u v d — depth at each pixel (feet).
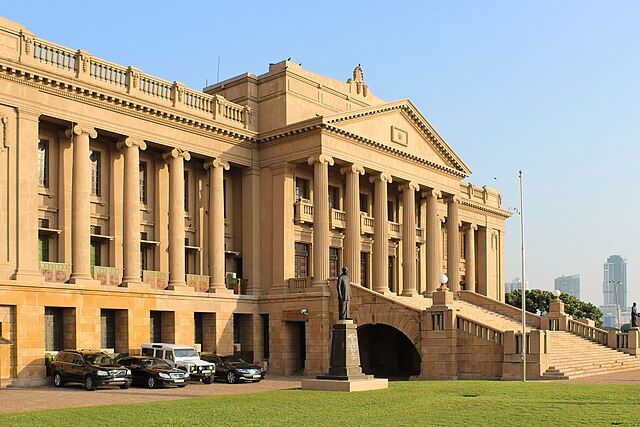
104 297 140.26
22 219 129.59
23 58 131.64
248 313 168.96
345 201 185.37
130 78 149.89
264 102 177.88
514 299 371.76
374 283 179.52
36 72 132.26
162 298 150.61
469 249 252.83
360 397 96.68
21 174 130.21
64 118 138.10
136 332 145.18
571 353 151.43
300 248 177.58
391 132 186.09
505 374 134.00
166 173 163.94
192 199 169.99
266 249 173.58
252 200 174.40
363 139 175.42
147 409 83.66
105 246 150.92
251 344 169.68
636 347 172.86
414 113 191.83
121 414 78.79
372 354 181.78
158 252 160.86
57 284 132.36
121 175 154.51
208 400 94.73
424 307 172.14
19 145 130.41
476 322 140.26
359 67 199.41
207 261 170.40
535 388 106.63
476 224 257.55
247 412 80.18
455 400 90.68
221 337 161.99
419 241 210.38
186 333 155.02
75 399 102.06
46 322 134.21
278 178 172.86
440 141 201.16
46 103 135.44
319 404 88.17
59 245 141.69
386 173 183.62
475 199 257.55
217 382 136.98
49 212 141.38
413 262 190.19
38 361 127.95
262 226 174.91
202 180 172.24
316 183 166.50
